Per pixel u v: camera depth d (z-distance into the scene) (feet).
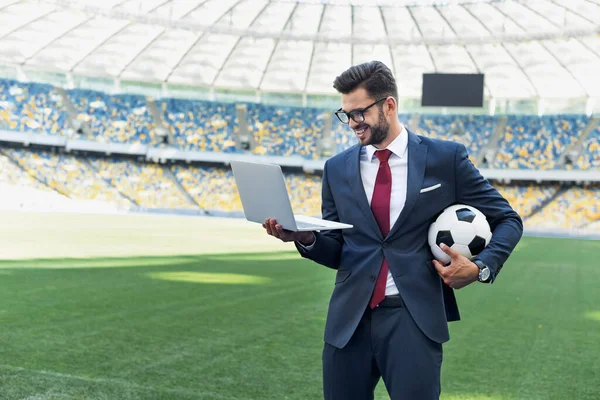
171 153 116.26
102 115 116.16
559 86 110.11
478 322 23.84
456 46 100.68
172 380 14.44
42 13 91.45
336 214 8.55
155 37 100.63
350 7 93.56
